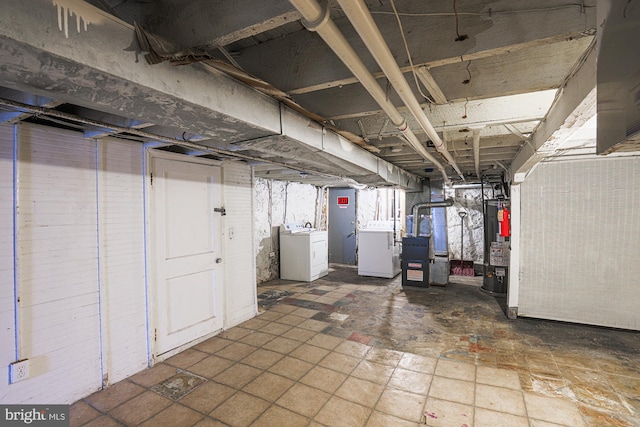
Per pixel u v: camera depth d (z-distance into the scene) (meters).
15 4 0.77
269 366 2.54
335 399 2.10
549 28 1.15
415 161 4.09
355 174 3.62
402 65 1.37
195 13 1.19
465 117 2.19
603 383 2.28
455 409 1.99
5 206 1.78
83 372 2.12
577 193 3.44
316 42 1.56
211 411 1.98
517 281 3.65
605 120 0.75
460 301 4.31
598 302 3.38
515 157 3.47
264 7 1.05
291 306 4.08
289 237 5.60
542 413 1.94
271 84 1.67
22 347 1.83
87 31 0.92
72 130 2.06
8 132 1.79
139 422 1.88
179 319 2.80
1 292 1.76
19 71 0.93
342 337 3.10
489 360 2.62
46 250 1.94
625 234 3.29
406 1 1.34
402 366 2.53
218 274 3.21
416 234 5.68
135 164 2.46
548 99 1.98
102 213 2.23
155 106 1.29
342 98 2.06
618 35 0.68
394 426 1.84
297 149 2.20
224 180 3.31
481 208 6.18
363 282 5.46
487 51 1.25
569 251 3.47
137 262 2.47
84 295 2.13
